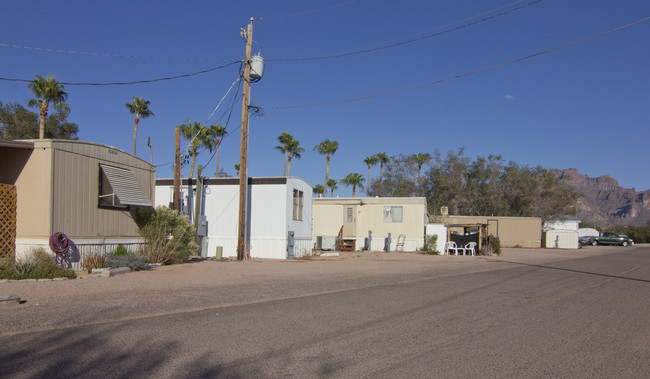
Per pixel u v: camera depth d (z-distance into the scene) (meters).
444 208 44.88
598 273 18.19
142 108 41.75
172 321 7.48
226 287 11.65
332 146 61.53
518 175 53.91
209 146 42.81
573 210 54.62
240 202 20.59
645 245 62.72
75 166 13.77
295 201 25.39
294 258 24.33
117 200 15.54
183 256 17.58
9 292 9.59
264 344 6.23
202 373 5.01
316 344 6.30
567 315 8.84
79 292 9.96
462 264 21.94
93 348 5.82
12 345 5.84
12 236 12.84
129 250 15.98
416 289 12.17
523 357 5.90
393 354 5.91
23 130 38.34
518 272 17.98
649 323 8.23
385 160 64.19
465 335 7.02
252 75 20.47
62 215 13.21
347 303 9.66
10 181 13.08
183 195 25.58
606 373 5.35
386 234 35.09
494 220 47.66
